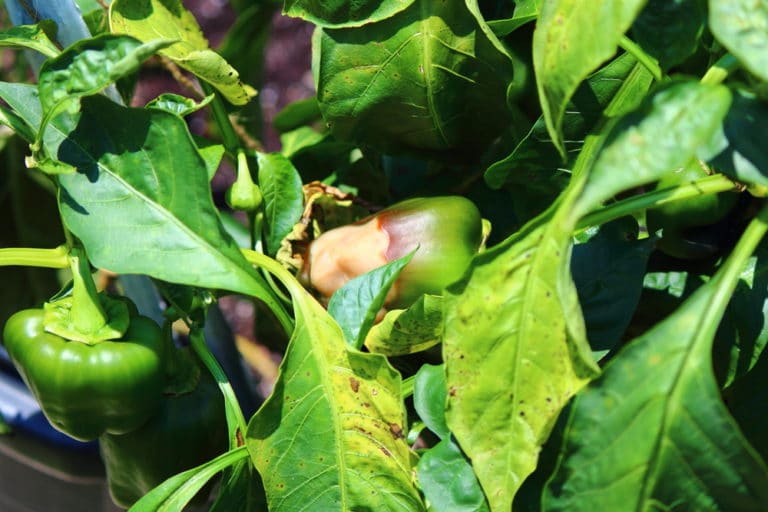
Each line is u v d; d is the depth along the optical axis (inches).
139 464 34.8
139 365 33.4
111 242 32.7
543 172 34.2
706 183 31.2
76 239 33.7
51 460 40.7
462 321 31.0
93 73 32.3
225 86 35.1
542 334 30.7
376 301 33.3
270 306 33.2
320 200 36.6
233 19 81.3
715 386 29.9
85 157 33.0
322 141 38.9
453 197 35.2
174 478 33.0
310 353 32.6
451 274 34.5
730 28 29.1
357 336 33.3
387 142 36.4
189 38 35.4
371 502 32.5
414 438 34.8
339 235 35.3
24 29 34.9
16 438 40.9
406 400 35.3
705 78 30.6
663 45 31.6
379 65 34.9
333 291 35.1
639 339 30.1
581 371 30.5
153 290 38.5
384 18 34.2
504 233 36.6
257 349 58.4
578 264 32.9
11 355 33.7
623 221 33.1
